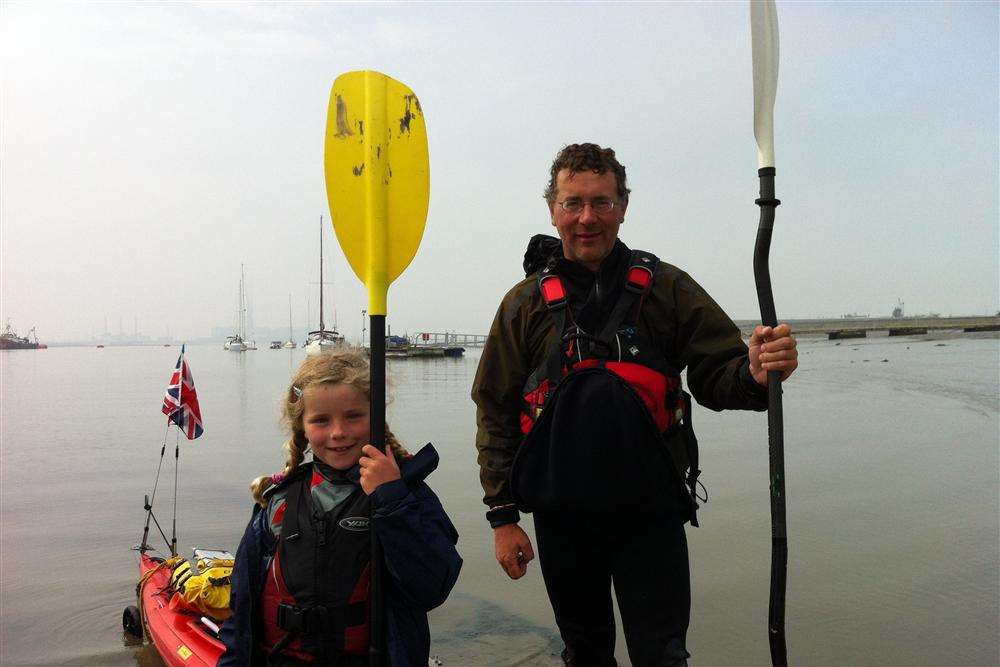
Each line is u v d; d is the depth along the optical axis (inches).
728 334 84.9
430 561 72.1
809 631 164.4
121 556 245.9
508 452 95.1
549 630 171.6
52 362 2583.7
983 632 160.9
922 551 217.0
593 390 81.2
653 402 83.4
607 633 93.6
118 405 839.7
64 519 294.8
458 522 268.4
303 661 74.8
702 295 86.9
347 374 78.0
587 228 86.8
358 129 79.9
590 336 85.1
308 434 77.7
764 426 516.1
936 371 941.8
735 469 349.4
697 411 624.1
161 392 1054.4
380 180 78.5
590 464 81.0
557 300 88.0
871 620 168.9
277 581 76.4
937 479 314.7
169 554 247.0
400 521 70.7
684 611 86.3
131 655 172.6
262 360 2320.4
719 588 192.9
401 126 80.8
